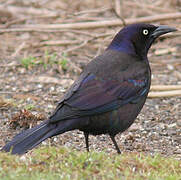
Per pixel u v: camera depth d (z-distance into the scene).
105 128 10.12
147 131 13.01
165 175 9.27
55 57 17.52
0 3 22.67
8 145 9.23
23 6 22.98
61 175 8.70
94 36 18.62
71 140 12.05
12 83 16.03
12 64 17.42
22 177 8.37
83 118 9.69
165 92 15.16
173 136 12.75
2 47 19.38
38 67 17.36
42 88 15.72
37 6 22.61
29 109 13.91
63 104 9.66
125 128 10.43
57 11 21.86
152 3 22.98
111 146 11.87
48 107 14.24
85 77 10.07
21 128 12.60
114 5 23.38
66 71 17.12
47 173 8.77
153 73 17.77
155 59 18.88
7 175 8.41
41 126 9.50
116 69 10.35
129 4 22.89
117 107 10.06
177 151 11.80
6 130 12.49
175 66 18.36
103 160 9.34
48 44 19.06
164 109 14.65
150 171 9.38
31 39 20.33
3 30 18.75
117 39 11.01
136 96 10.38
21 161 9.20
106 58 10.57
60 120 9.49
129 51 10.91
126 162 9.57
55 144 11.77
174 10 21.73
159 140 12.49
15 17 22.05
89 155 9.42
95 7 23.48
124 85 10.22
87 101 9.70
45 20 22.02
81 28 19.02
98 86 9.97
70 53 18.94
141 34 10.99
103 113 9.90
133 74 10.45
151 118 13.91
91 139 12.20
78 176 8.69
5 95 15.02
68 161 9.22
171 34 19.33
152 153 11.62
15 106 14.10
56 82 16.19
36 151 9.75
